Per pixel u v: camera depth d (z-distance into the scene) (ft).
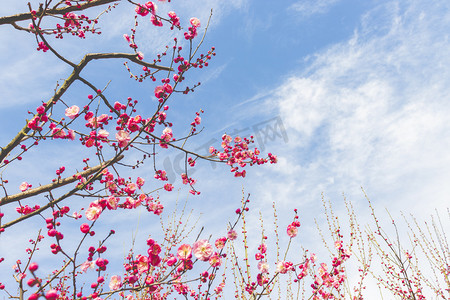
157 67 13.30
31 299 5.65
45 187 11.37
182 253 8.39
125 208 11.64
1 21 11.76
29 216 9.37
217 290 13.65
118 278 8.58
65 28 14.17
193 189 14.61
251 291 10.85
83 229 7.61
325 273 12.19
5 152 10.57
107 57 12.19
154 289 8.70
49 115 10.66
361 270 21.16
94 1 12.94
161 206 13.08
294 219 11.34
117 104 11.28
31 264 5.68
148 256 8.25
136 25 13.47
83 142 11.06
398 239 17.31
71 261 7.43
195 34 11.19
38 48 12.91
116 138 10.34
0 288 9.41
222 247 9.20
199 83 11.69
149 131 12.33
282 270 10.55
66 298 10.32
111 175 12.00
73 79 11.10
